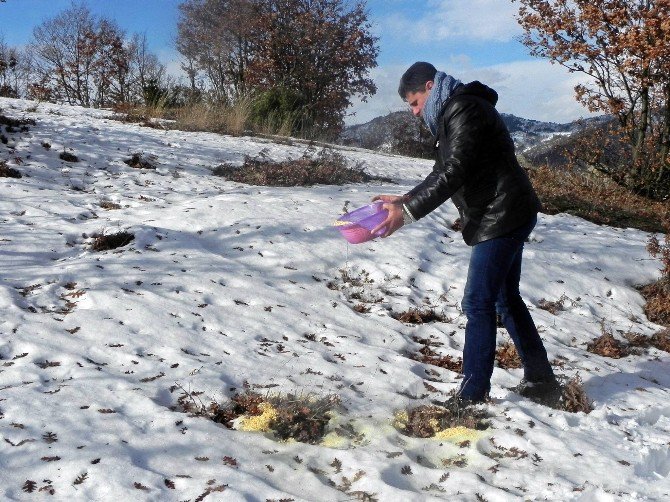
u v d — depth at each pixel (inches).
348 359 185.3
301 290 236.5
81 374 153.2
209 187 361.1
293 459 128.0
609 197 469.4
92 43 1391.5
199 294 213.6
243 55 1347.2
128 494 109.6
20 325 174.9
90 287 206.5
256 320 203.5
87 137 426.6
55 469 114.9
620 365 211.3
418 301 249.3
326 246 276.2
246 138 567.2
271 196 340.5
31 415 131.9
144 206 305.3
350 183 423.5
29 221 265.6
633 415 167.3
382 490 117.8
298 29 1305.4
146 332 181.9
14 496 107.0
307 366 174.7
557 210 407.5
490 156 148.9
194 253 250.1
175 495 111.8
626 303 277.7
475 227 154.1
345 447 135.9
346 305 232.5
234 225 284.5
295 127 788.6
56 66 1422.2
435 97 150.2
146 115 627.2
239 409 147.7
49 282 206.5
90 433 127.6
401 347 205.6
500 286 154.3
